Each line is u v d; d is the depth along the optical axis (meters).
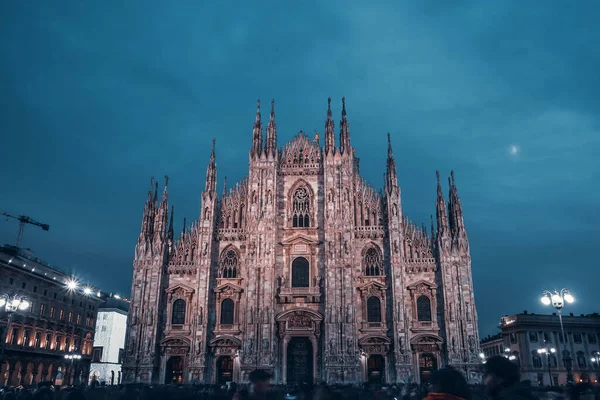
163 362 79.69
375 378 78.88
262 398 13.23
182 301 83.44
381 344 78.56
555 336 116.56
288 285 82.56
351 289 79.62
